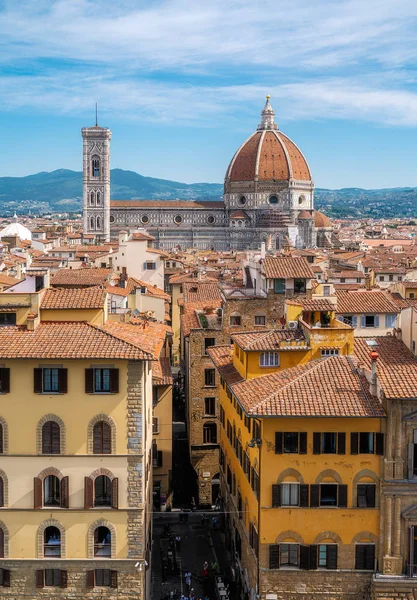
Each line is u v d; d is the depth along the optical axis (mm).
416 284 115438
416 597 62125
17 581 65188
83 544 65062
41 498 64625
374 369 64125
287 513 63156
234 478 79750
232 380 75188
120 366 63938
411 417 61938
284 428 62656
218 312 104500
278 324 96250
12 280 136750
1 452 64438
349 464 63031
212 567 78750
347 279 181750
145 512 68312
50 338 65750
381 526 62969
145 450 68500
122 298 111438
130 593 65438
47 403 64188
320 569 63531
